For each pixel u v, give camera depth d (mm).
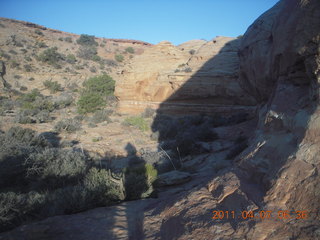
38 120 27078
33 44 62562
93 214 5457
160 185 8883
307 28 4641
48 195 6496
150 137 23750
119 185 6934
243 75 17125
